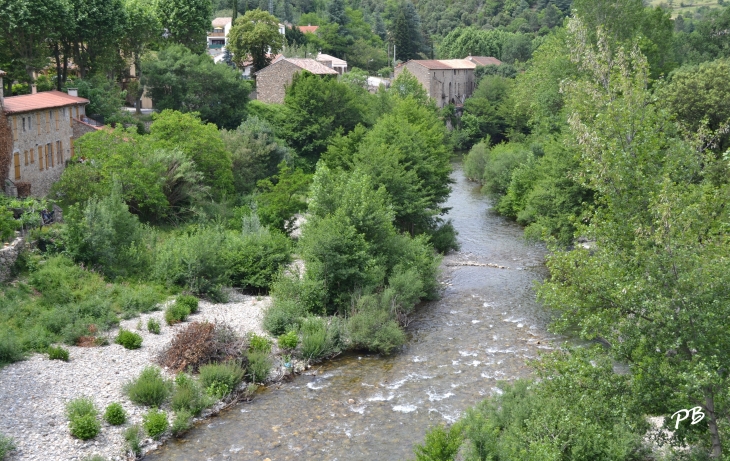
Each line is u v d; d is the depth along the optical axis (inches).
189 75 3011.8
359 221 1599.4
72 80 2677.2
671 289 605.0
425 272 1699.1
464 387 1190.3
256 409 1111.6
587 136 934.4
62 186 1815.9
